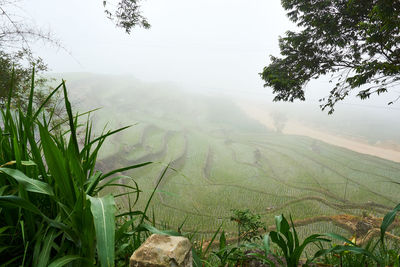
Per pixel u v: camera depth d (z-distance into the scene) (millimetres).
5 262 1288
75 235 1252
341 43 9109
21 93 6965
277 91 10984
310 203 34312
